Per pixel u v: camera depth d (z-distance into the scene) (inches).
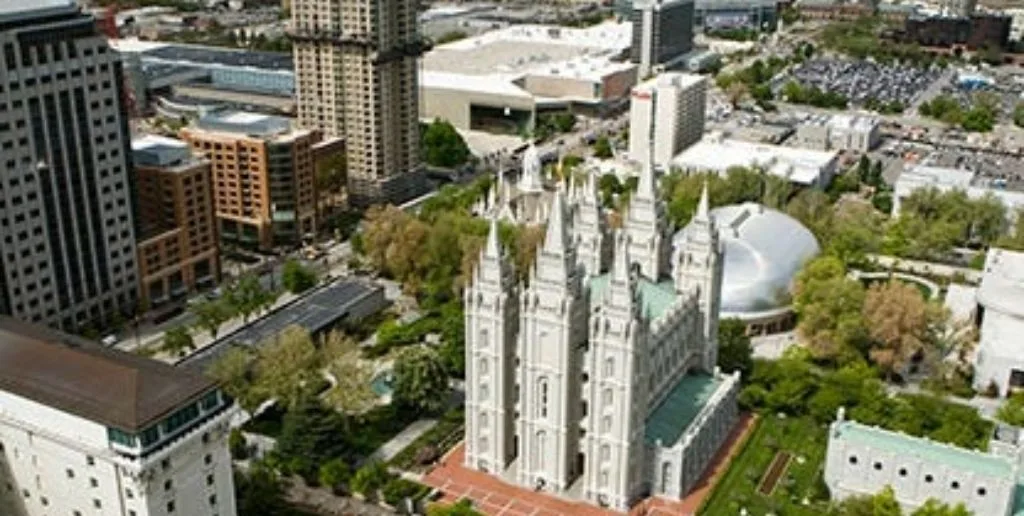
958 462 7357.3
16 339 6569.9
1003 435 7839.6
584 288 7322.8
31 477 6274.6
